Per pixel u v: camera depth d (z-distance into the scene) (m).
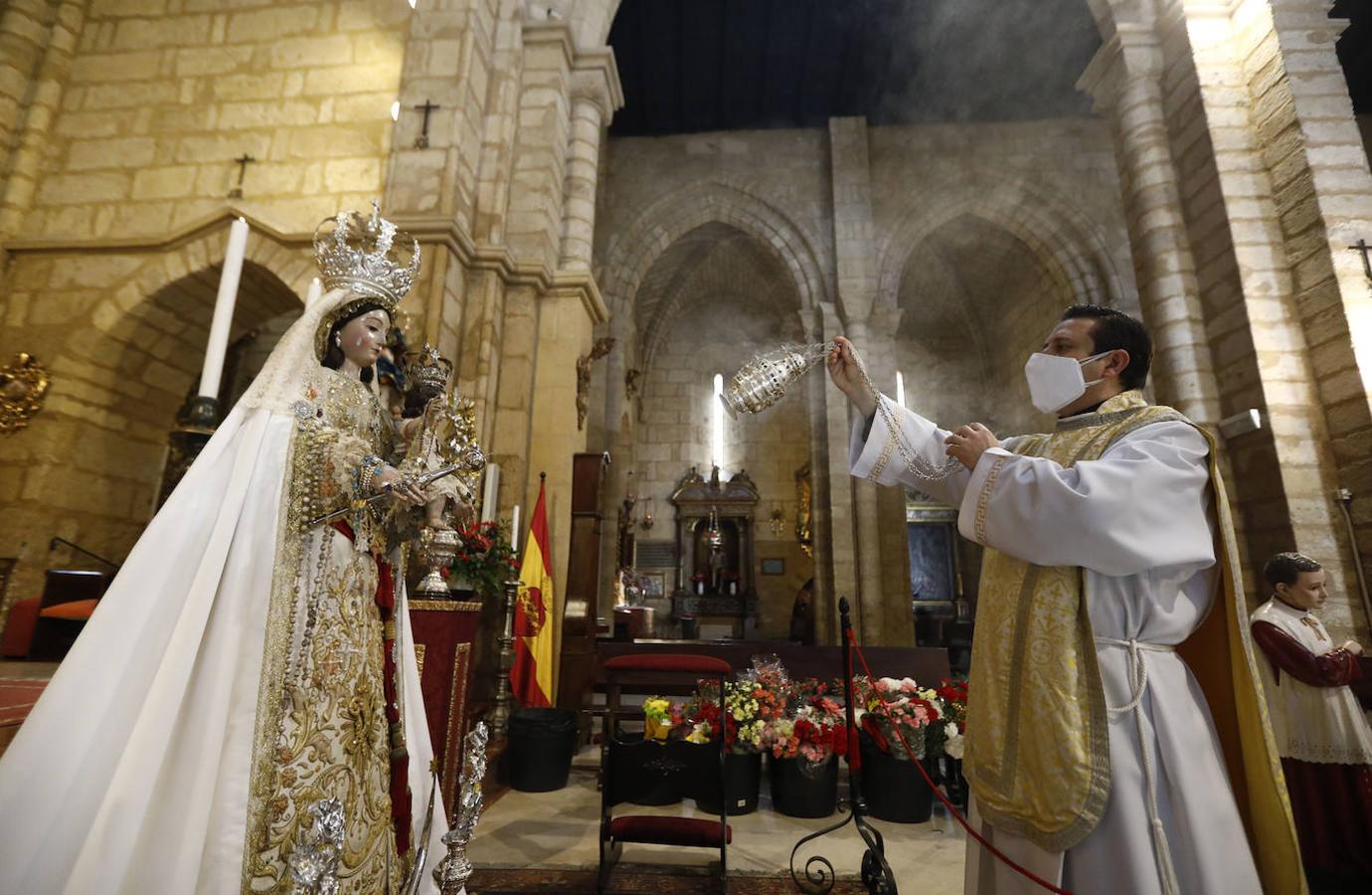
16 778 1.21
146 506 7.41
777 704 4.05
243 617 1.48
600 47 8.24
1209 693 1.46
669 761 2.84
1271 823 1.30
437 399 2.16
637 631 13.30
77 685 1.30
